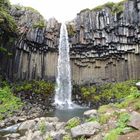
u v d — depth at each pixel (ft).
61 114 66.64
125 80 93.56
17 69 87.71
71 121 38.52
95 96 89.66
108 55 95.09
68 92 95.96
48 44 94.58
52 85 93.20
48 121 44.11
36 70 92.99
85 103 88.33
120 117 32.68
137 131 28.48
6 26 77.36
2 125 51.62
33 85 88.53
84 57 97.45
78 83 97.71
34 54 92.89
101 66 97.09
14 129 46.68
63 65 97.81
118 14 90.43
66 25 97.66
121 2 91.20
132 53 92.58
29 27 89.45
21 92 81.56
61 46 97.55
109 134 29.37
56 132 36.24
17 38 85.76
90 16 93.66
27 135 38.73
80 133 32.40
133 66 92.48
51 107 78.89
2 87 77.46
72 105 85.61
